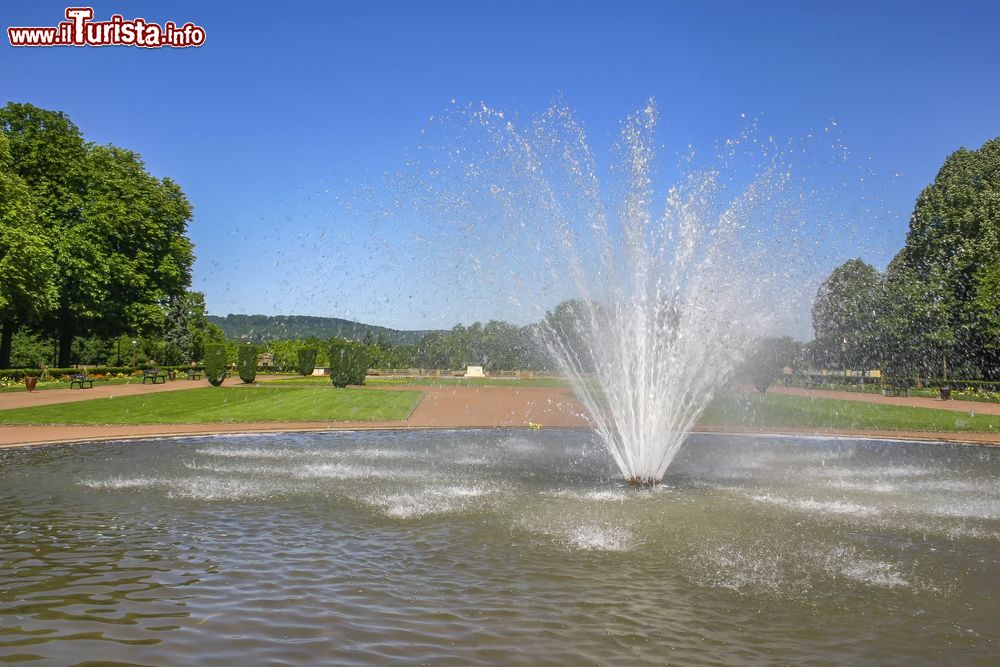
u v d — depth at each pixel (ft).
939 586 20.43
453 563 21.99
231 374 192.24
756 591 19.83
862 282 143.33
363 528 26.43
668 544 24.70
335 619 17.19
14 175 116.16
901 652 15.78
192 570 21.01
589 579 20.62
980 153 145.89
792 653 15.62
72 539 24.53
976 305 129.59
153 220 150.00
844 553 23.80
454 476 38.65
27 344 213.25
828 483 37.63
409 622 17.04
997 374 141.38
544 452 49.34
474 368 182.91
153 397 101.40
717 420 76.28
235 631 16.37
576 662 14.93
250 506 30.27
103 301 134.41
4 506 30.07
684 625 17.17
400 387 134.82
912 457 48.73
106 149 146.51
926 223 147.23
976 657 15.56
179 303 215.72
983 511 30.63
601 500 32.37
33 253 111.04
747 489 35.68
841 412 86.79
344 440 55.47
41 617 17.20
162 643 15.65
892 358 149.38
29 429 60.29
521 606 18.28
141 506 30.14
